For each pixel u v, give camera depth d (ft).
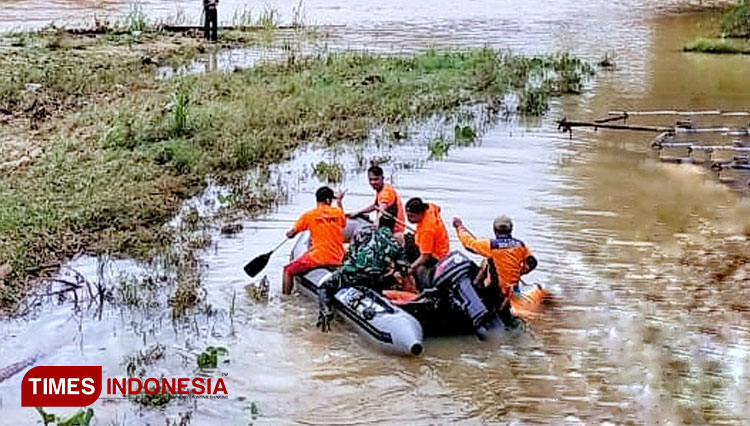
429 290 29.84
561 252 36.73
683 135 56.34
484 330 29.32
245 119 55.57
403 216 36.40
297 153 50.80
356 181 45.80
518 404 25.75
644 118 61.21
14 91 61.11
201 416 24.90
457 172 47.42
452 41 96.48
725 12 127.75
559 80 73.10
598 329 30.12
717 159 51.65
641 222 40.70
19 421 24.49
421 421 24.85
